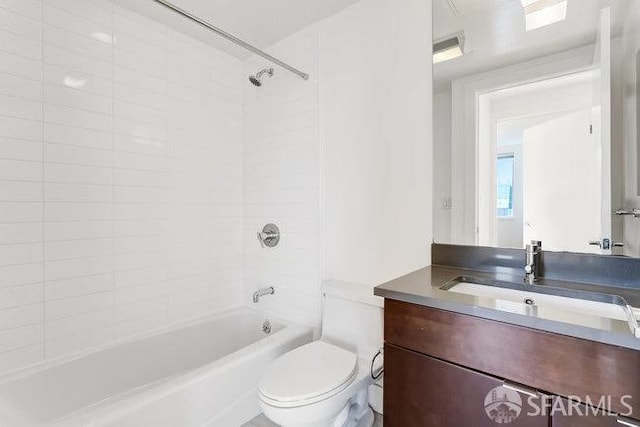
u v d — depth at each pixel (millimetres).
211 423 1396
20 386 1373
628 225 1123
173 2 1680
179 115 1997
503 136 1362
